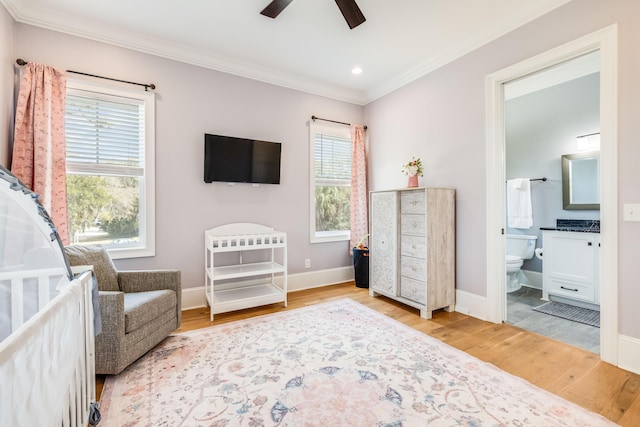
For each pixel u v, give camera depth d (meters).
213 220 3.25
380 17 2.53
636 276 1.88
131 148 2.87
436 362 2.01
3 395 0.68
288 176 3.73
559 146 3.70
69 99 2.62
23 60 2.38
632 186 1.88
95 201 2.76
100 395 1.66
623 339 1.92
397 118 3.78
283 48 3.04
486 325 2.65
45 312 0.90
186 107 3.08
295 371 1.90
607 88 1.98
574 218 3.57
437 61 3.19
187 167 3.09
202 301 3.17
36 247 1.35
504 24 2.57
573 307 3.16
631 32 1.89
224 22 2.60
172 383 1.77
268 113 3.57
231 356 2.09
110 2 2.33
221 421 1.46
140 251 2.84
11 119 2.33
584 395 1.65
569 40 2.18
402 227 3.17
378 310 3.05
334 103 4.09
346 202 4.32
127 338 1.86
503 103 2.74
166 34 2.78
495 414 1.50
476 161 2.85
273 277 3.50
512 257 3.70
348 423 1.44
